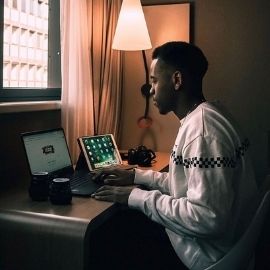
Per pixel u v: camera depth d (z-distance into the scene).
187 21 2.40
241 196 1.21
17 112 1.67
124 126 2.58
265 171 2.37
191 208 1.11
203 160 1.13
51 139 1.71
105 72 2.28
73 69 1.99
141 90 2.51
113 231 1.81
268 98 2.34
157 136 2.52
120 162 2.01
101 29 2.21
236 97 2.40
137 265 1.59
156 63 1.35
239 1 2.34
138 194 1.28
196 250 1.20
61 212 1.21
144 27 2.13
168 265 1.45
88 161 1.82
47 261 1.17
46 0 2.11
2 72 1.73
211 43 2.41
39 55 2.07
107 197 1.33
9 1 1.79
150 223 1.72
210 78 2.43
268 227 2.02
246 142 1.27
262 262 2.05
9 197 1.40
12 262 1.22
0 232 1.22
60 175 1.68
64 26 1.94
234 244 1.18
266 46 2.32
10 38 1.82
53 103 1.94
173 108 1.37
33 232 1.18
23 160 1.74
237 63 2.38
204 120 1.20
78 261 1.13
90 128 2.14
